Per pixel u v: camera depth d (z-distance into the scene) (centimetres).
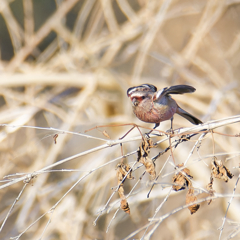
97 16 1633
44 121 1552
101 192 1182
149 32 1469
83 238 1125
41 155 1237
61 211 1120
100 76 1452
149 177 1196
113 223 1170
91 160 1216
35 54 1780
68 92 1579
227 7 1547
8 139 1235
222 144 1185
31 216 1145
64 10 1555
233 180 1183
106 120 1335
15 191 1283
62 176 1439
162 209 1215
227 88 1323
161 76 1684
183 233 1209
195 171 1173
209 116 1212
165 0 1461
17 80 1396
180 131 705
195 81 1477
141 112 748
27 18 1567
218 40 1686
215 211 1212
